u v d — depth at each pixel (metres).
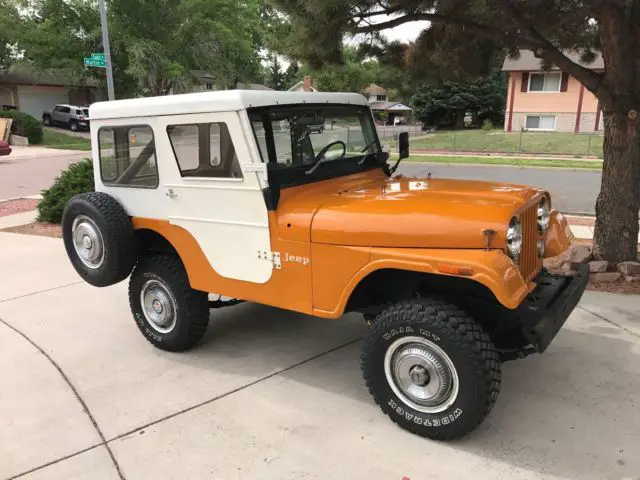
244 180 3.54
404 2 5.11
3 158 23.31
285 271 3.51
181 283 4.19
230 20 36.38
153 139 3.92
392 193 3.56
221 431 3.36
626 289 5.48
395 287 3.53
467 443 3.15
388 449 3.13
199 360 4.33
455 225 2.94
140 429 3.40
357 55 6.54
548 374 3.91
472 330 2.94
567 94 31.25
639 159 5.68
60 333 4.94
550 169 17.94
